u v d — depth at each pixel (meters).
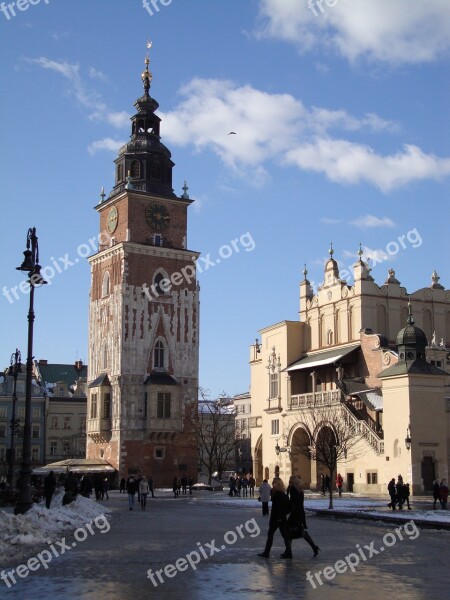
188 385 101.19
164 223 103.12
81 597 17.38
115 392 97.56
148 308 100.00
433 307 87.12
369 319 82.94
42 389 138.62
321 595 17.50
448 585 18.95
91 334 104.81
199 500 67.19
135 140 105.19
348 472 74.56
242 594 17.67
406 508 48.88
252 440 97.94
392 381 68.19
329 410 78.88
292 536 24.23
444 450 66.75
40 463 133.25
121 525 37.75
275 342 93.38
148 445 97.25
